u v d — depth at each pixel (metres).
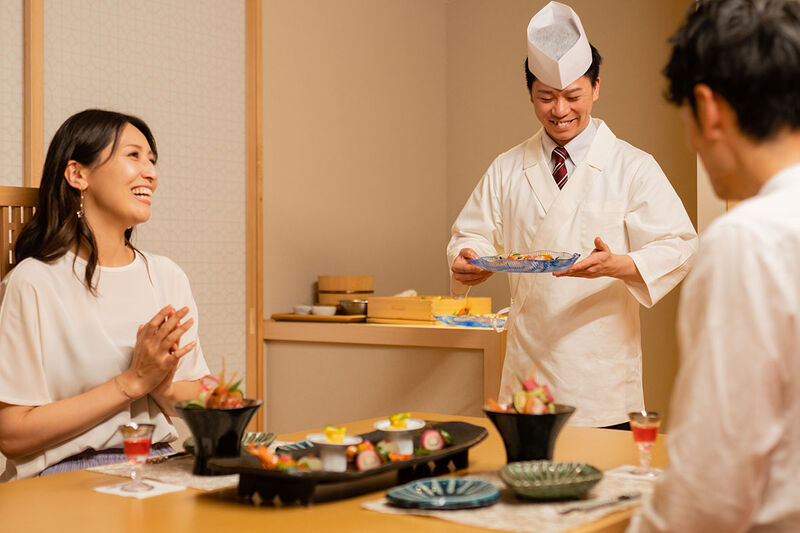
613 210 2.51
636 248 2.50
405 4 4.62
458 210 4.83
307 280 4.04
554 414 1.36
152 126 3.23
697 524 0.84
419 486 1.24
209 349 3.43
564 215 2.53
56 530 1.11
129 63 3.15
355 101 4.31
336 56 4.21
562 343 2.50
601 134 2.57
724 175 0.93
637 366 2.57
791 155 0.88
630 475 1.39
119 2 3.12
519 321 2.60
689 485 0.84
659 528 0.88
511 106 4.60
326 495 1.28
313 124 4.07
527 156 2.66
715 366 0.82
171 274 2.08
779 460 0.83
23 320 1.77
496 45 4.66
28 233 1.90
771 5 0.88
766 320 0.80
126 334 1.91
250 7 3.61
